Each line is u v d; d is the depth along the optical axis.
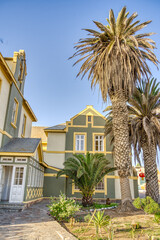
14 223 7.44
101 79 11.72
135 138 13.47
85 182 13.75
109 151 20.06
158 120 12.89
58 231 6.32
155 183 13.07
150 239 5.23
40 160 15.82
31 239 5.47
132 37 10.95
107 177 19.17
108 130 15.62
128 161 11.07
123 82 11.94
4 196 12.83
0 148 12.31
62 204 8.53
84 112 21.48
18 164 11.77
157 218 7.60
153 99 13.97
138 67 11.59
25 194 11.34
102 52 12.12
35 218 8.54
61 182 18.42
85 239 5.57
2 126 13.09
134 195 19.02
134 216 8.83
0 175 11.72
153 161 13.48
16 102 16.27
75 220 8.31
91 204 13.76
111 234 5.23
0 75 12.69
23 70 18.19
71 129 20.92
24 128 19.53
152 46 11.67
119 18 11.51
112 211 10.69
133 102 13.95
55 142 20.80
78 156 14.73
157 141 14.35
